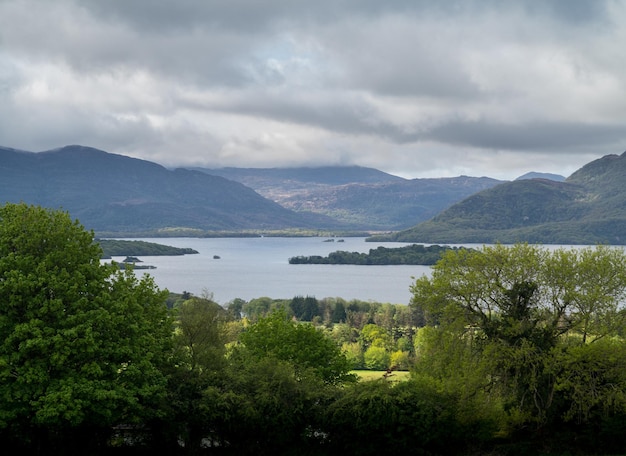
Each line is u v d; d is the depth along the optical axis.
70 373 36.50
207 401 41.62
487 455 42.34
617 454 41.97
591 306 42.97
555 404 43.38
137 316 40.66
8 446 38.84
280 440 42.50
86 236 42.19
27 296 37.44
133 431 42.47
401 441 41.78
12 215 40.94
